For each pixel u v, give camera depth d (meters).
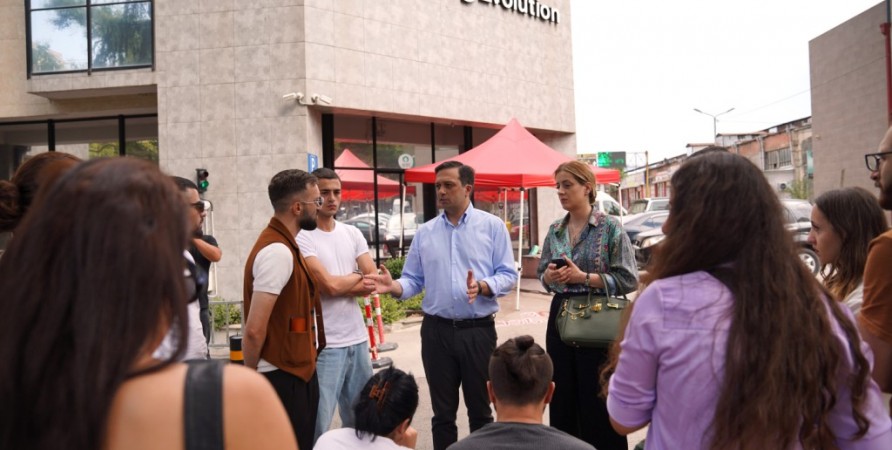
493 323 4.34
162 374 1.08
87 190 1.08
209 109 12.31
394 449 2.98
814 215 3.12
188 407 1.05
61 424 1.00
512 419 2.66
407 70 13.87
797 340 1.60
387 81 13.49
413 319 10.73
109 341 1.02
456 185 4.30
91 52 12.64
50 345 1.02
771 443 1.58
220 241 12.27
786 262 1.68
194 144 12.33
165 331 1.13
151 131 13.87
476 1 15.33
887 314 2.05
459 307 4.21
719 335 1.63
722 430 1.60
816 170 32.12
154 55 12.54
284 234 3.62
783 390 1.57
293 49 12.19
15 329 1.03
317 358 4.06
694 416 1.66
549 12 17.28
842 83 29.23
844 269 2.99
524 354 2.67
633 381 1.78
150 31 12.56
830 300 1.75
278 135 12.20
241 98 12.26
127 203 1.08
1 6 13.26
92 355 1.01
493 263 4.34
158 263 1.08
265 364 3.55
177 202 1.16
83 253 1.04
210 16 12.29
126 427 1.03
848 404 1.67
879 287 2.07
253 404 1.11
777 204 1.74
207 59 12.30
